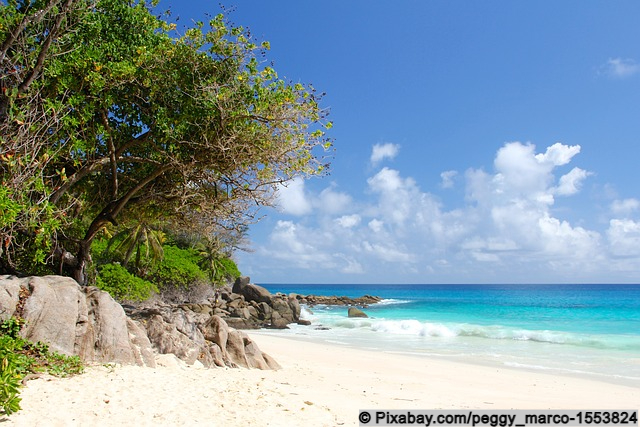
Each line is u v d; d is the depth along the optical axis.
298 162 13.05
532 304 80.62
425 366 18.52
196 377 9.95
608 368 19.36
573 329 36.84
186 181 13.34
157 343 11.67
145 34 13.58
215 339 13.32
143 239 43.09
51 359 8.78
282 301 47.78
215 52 12.71
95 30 12.43
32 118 10.23
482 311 62.47
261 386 10.17
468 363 20.08
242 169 13.06
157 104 12.84
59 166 12.89
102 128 12.36
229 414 7.51
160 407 7.35
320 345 24.83
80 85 12.06
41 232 10.55
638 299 99.44
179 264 51.12
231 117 12.36
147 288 40.47
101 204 15.02
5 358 7.20
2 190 9.05
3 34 10.79
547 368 19.20
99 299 10.42
